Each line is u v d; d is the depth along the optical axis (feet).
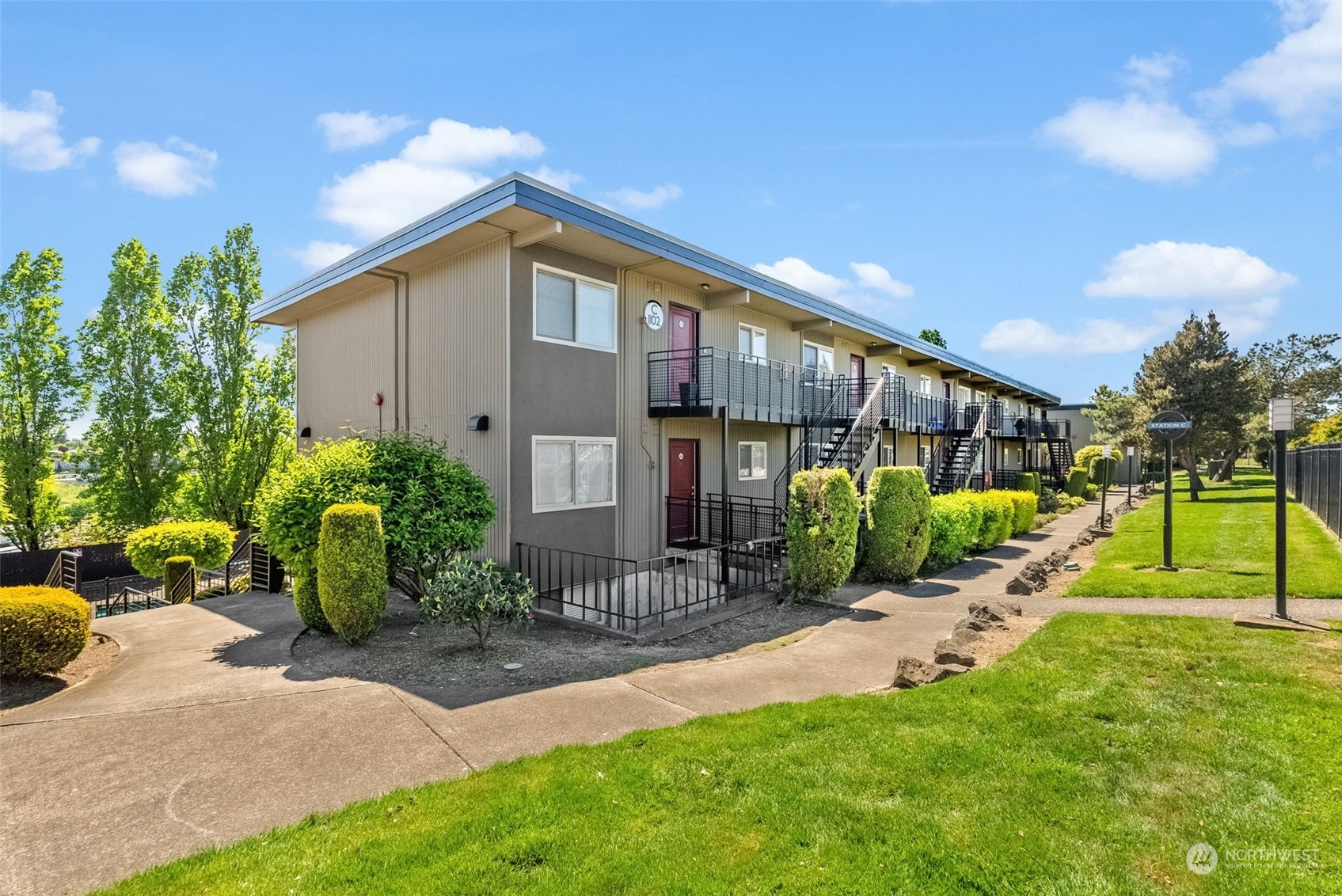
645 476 41.52
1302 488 66.39
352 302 45.78
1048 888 9.79
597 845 10.91
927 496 37.09
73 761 14.58
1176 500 89.25
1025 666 19.58
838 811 11.84
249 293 64.90
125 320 61.46
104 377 60.95
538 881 10.02
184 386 63.41
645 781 13.04
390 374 41.83
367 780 13.60
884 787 12.69
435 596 23.98
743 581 38.99
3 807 12.65
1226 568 35.06
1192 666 19.43
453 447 36.83
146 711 17.63
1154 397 94.27
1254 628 23.30
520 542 33.76
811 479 32.01
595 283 38.17
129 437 60.54
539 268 35.06
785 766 13.53
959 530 42.22
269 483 28.91
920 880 10.02
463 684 20.12
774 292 47.21
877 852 10.64
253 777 13.78
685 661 23.45
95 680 21.29
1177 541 46.62
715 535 46.91
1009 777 12.99
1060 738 14.67
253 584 40.24
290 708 17.74
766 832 11.28
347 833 11.39
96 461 62.44
